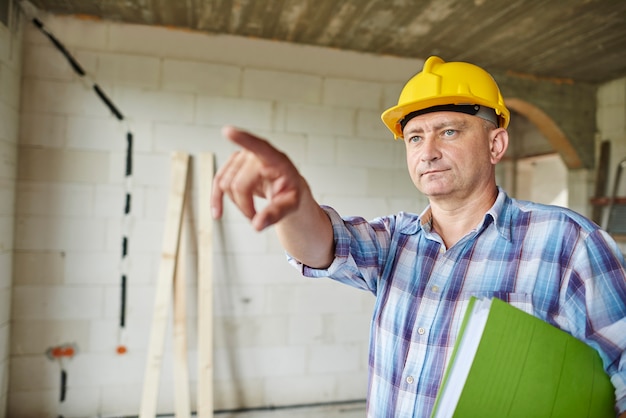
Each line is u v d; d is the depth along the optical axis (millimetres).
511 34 2723
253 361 2809
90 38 2604
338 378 2939
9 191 2410
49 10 2539
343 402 2945
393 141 3061
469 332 586
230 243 2783
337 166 2965
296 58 2906
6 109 2332
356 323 2975
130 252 2637
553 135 3576
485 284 788
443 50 2986
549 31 2674
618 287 700
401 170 3066
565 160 3660
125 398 2617
